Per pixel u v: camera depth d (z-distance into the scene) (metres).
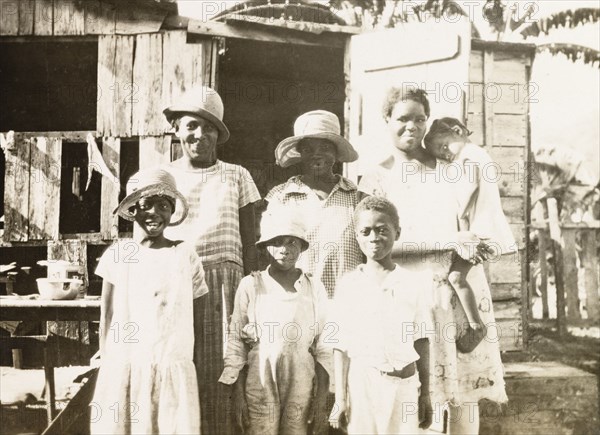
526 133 5.48
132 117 5.07
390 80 5.16
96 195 6.38
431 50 5.04
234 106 7.20
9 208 5.06
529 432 4.33
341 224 3.93
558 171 7.56
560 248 5.69
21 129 7.12
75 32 5.15
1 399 4.64
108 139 5.08
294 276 3.62
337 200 4.02
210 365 3.59
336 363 3.51
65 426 3.72
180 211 3.76
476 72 5.46
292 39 5.29
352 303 3.53
